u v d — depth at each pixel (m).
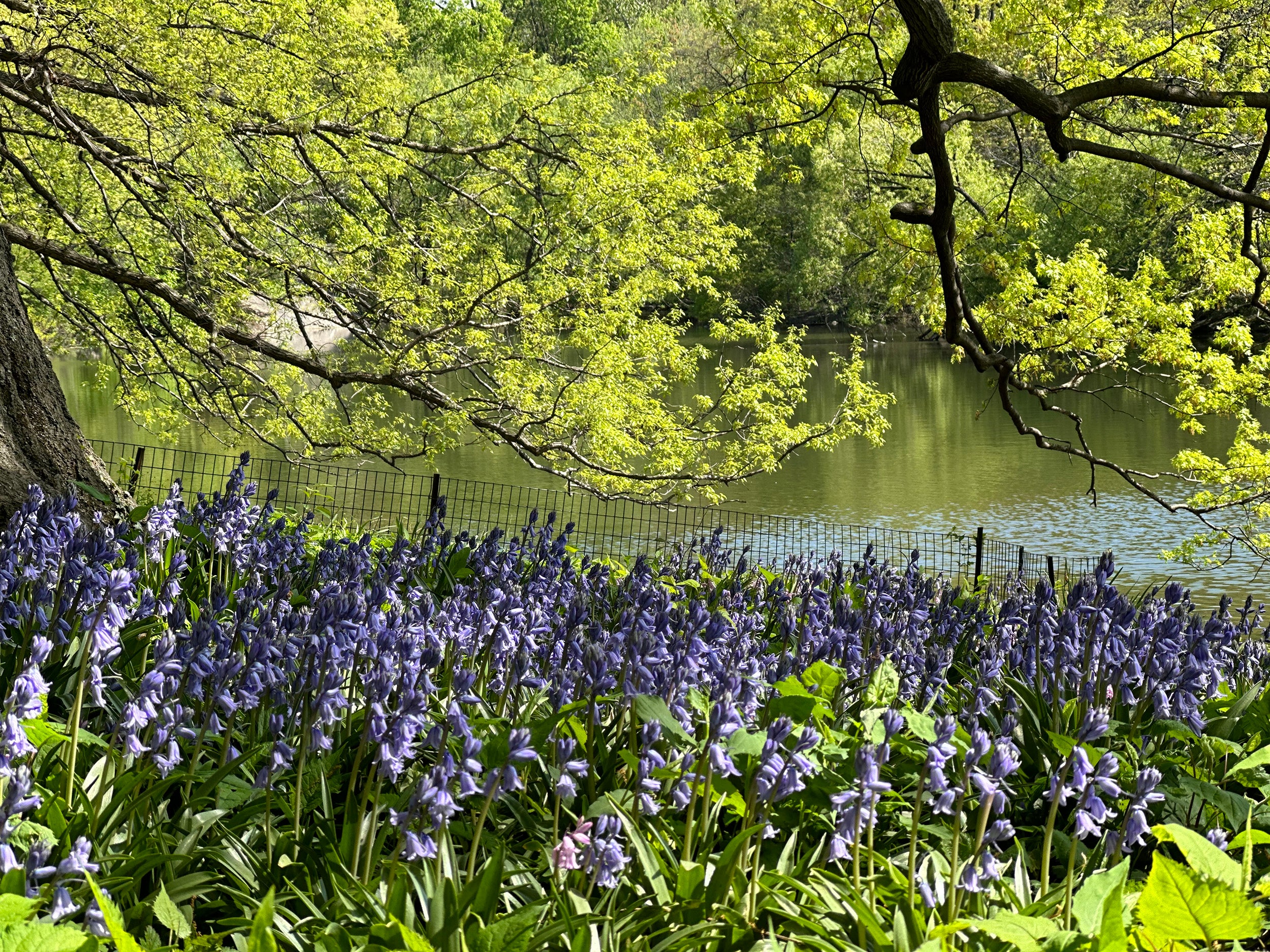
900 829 4.75
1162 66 13.06
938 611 7.58
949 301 11.49
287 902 3.77
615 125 15.94
